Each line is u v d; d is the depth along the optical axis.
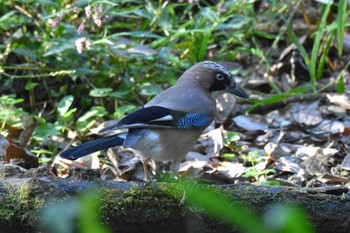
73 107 12.20
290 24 13.09
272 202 7.33
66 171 9.41
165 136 8.16
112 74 12.00
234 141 10.62
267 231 7.20
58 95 12.02
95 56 12.20
